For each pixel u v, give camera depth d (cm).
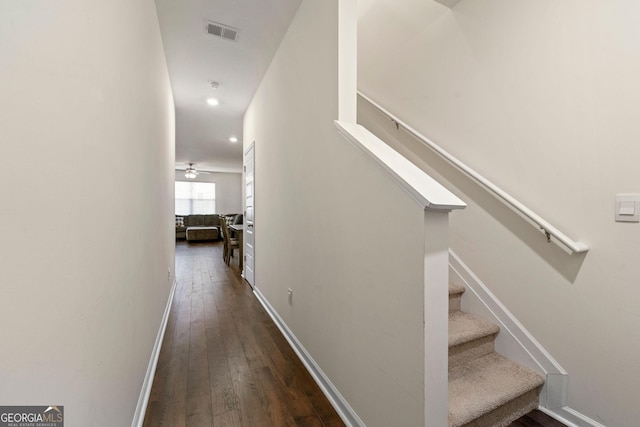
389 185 112
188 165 932
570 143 133
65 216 67
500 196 153
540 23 142
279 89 254
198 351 213
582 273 132
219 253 696
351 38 156
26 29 53
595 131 125
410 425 102
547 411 143
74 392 70
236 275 460
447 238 101
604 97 122
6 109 48
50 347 60
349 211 141
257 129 343
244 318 278
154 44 196
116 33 105
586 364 131
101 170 89
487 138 167
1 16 47
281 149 251
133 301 131
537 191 146
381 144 135
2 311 47
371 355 124
